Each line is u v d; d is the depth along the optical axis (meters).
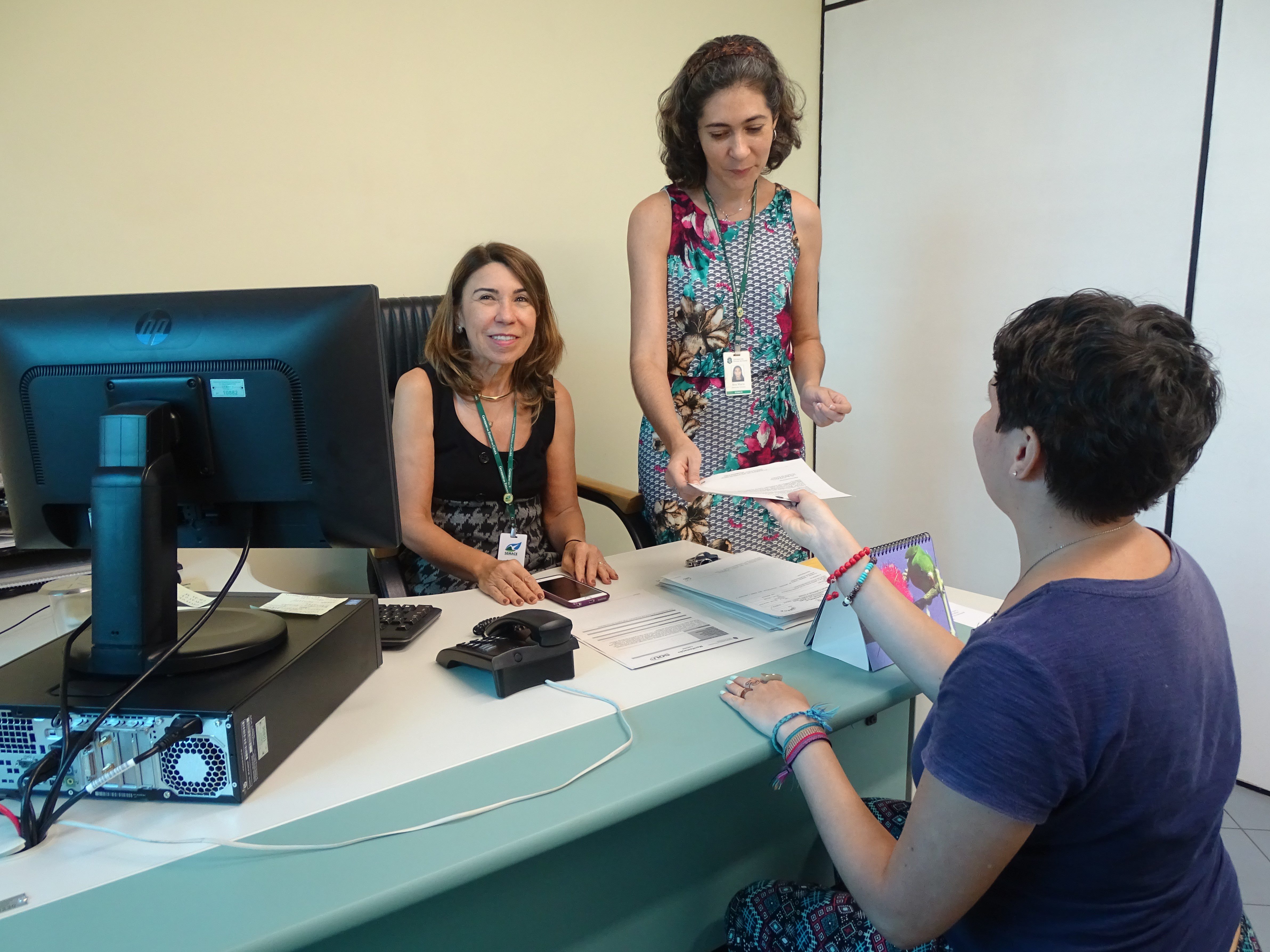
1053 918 0.73
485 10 2.34
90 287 2.01
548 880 0.91
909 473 2.92
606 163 2.66
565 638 1.07
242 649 0.88
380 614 1.27
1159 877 0.72
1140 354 0.65
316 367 0.91
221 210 2.11
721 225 1.79
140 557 0.85
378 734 0.93
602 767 0.85
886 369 2.94
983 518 2.70
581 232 2.65
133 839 0.74
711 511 1.90
